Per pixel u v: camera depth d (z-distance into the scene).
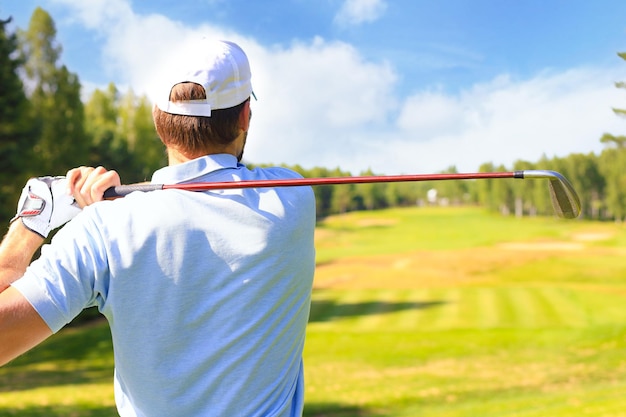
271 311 1.19
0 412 13.16
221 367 1.15
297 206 1.26
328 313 25.95
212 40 1.28
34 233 1.19
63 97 33.25
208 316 1.14
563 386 15.23
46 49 33.38
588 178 41.16
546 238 38.53
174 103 1.24
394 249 39.34
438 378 16.30
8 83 25.34
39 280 1.07
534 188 45.41
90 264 1.10
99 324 25.20
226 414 1.16
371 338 21.39
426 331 22.23
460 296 28.14
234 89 1.25
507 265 33.50
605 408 12.38
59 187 1.21
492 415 12.69
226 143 1.27
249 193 1.22
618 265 31.89
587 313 24.19
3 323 1.04
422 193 50.53
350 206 50.00
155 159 42.31
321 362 18.42
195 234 1.14
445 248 38.50
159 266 1.11
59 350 21.73
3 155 24.72
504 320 23.66
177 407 1.16
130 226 1.12
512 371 16.91
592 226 40.38
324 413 13.52
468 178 1.36
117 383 1.23
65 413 13.07
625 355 18.09
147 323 1.12
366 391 15.12
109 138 40.72
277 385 1.23
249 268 1.16
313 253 1.32
